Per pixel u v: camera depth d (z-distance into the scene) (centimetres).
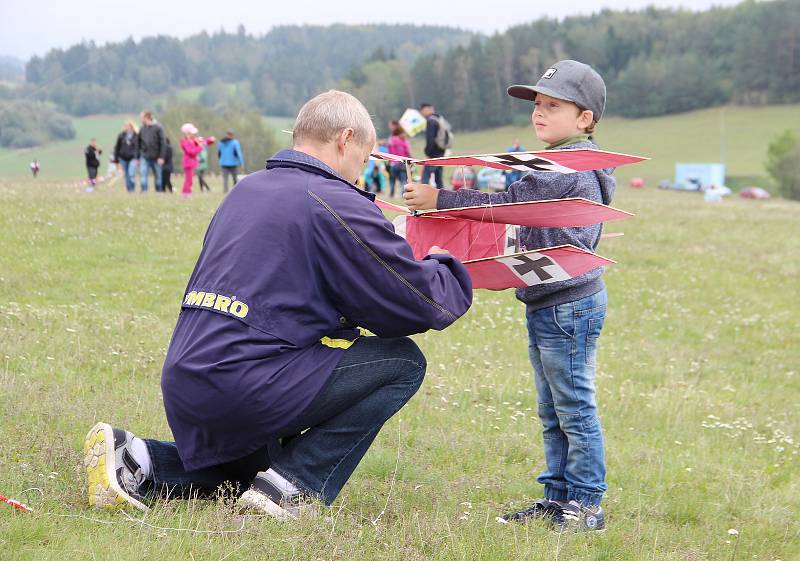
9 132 10131
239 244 361
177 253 1384
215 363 350
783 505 544
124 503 377
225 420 357
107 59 13888
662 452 643
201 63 19875
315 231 361
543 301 432
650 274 1623
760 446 708
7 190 2106
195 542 346
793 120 13975
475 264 417
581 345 434
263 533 354
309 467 385
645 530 454
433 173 2073
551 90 432
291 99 18475
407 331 374
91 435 383
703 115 15062
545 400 459
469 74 14100
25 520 351
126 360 733
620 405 788
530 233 429
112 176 3847
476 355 927
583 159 386
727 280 1641
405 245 370
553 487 461
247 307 354
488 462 564
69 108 12438
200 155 2816
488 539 389
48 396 571
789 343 1223
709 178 9300
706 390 919
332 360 369
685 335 1224
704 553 431
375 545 365
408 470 514
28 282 1073
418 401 702
